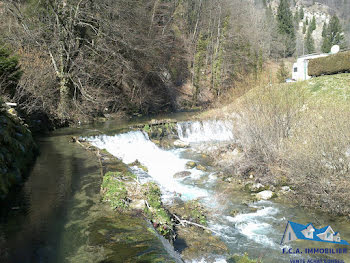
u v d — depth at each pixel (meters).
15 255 4.21
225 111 16.38
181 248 5.62
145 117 22.38
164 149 14.82
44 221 5.28
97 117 20.14
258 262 5.38
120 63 22.22
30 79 14.87
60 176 7.82
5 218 5.38
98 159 9.69
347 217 7.09
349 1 115.06
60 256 4.20
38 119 15.52
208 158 13.02
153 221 5.61
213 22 42.88
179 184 9.85
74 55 20.20
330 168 7.95
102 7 19.30
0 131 7.48
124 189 6.70
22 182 7.29
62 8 17.61
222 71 35.44
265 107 11.05
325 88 17.34
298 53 71.44
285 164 9.53
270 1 123.25
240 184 9.65
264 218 7.29
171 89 30.59
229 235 6.46
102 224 5.21
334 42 73.56
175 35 36.53
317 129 8.91
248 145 10.80
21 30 17.23
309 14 119.81
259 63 36.78
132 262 4.05
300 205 7.92
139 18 25.20
